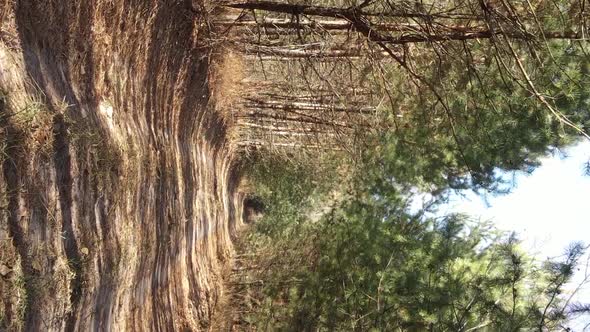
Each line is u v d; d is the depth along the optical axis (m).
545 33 6.09
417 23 6.27
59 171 4.66
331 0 7.25
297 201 14.47
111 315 5.59
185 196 8.80
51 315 4.33
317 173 14.05
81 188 4.99
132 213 6.22
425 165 8.32
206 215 10.68
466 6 6.09
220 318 10.46
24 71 4.44
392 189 8.86
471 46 6.91
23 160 4.19
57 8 4.96
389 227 8.56
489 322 6.71
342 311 8.31
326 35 7.38
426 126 8.18
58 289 4.45
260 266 12.16
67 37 5.13
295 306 9.56
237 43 8.47
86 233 5.01
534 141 7.15
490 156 7.57
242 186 16.25
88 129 5.16
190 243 9.26
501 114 7.17
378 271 8.12
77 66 5.29
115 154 5.71
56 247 4.51
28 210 4.20
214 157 11.58
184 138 8.80
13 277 3.93
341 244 9.09
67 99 4.98
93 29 5.56
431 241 7.91
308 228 11.66
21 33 4.50
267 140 14.09
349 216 9.13
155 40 7.09
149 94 7.10
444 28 6.29
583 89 6.57
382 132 8.88
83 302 4.86
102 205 5.39
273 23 7.45
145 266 6.71
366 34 6.52
